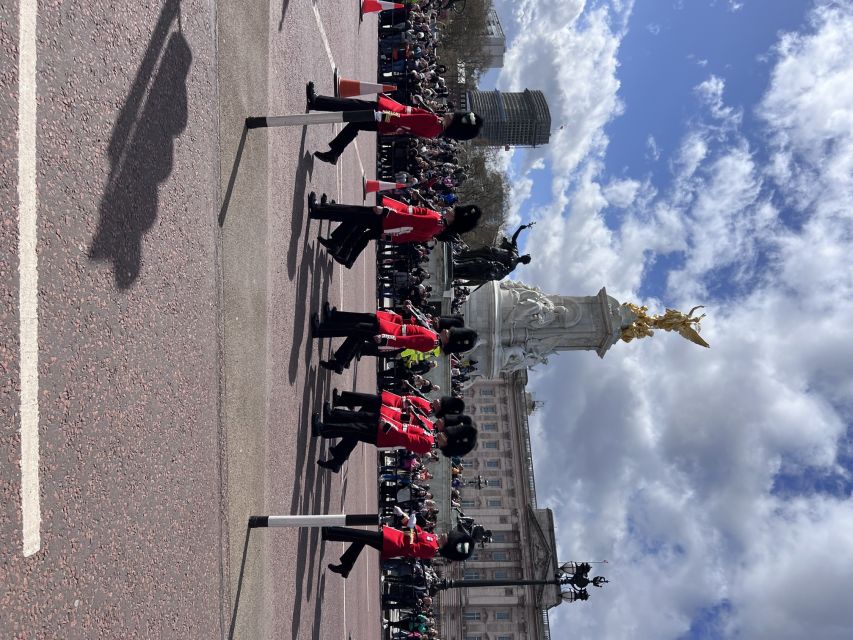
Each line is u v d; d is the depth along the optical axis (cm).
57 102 531
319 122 1003
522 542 5744
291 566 1096
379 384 2275
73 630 523
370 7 2216
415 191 2220
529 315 2603
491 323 2597
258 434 961
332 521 903
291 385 1132
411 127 1147
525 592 5491
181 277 734
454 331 1363
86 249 563
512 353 2630
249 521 906
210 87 830
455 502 3284
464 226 1224
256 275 973
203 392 776
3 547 452
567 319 2616
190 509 729
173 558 686
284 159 1129
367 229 1284
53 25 529
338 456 1242
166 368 691
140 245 650
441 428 1210
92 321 568
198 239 781
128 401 617
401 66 2711
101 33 595
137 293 642
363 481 1959
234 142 906
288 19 1179
